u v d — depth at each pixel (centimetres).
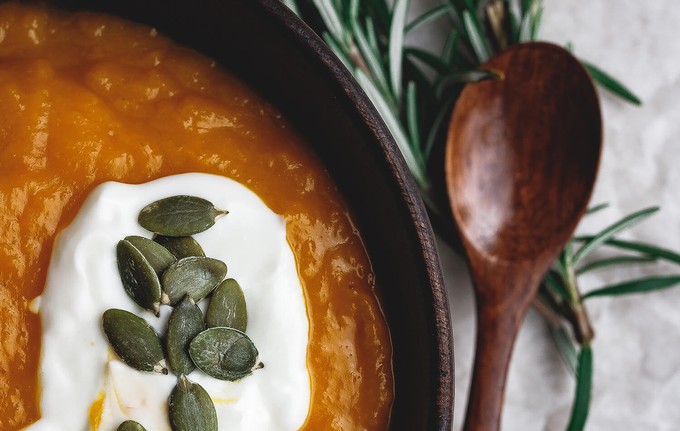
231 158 26
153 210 25
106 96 25
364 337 26
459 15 31
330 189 26
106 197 24
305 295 25
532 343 32
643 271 32
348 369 25
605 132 32
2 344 24
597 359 32
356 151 25
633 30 32
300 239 26
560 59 29
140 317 24
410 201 24
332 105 25
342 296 26
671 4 32
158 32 26
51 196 25
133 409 24
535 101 29
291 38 25
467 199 29
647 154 32
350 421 25
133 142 25
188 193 25
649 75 32
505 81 29
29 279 24
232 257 25
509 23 31
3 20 26
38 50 26
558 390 32
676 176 32
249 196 25
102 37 26
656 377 32
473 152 29
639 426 32
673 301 32
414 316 25
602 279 32
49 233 25
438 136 30
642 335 32
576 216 29
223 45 26
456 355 31
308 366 25
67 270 24
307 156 26
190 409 24
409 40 31
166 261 25
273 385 25
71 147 25
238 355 24
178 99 26
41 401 24
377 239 26
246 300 25
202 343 24
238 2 25
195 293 24
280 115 26
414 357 25
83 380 24
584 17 32
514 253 29
